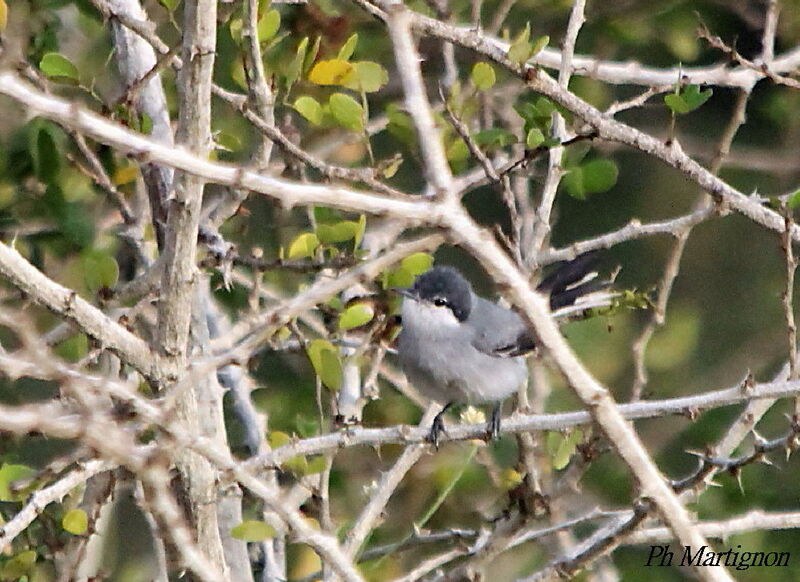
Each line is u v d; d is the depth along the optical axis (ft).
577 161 35.19
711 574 19.36
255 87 30.53
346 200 17.99
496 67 42.63
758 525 27.63
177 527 18.90
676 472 47.85
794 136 52.54
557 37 48.39
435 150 18.70
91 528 28.96
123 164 35.04
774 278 56.54
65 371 18.20
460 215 18.12
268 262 31.32
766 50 38.88
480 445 32.96
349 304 33.35
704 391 51.13
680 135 54.80
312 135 41.55
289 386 43.42
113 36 33.22
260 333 20.53
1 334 37.83
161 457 18.56
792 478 45.68
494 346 35.06
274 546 36.11
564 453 31.65
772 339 54.44
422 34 31.35
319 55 38.11
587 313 35.37
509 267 18.39
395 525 41.24
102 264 30.09
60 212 34.01
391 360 47.93
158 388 25.34
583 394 18.92
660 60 54.90
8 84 16.92
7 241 35.27
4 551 28.53
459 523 41.34
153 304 36.55
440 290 35.12
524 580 29.53
